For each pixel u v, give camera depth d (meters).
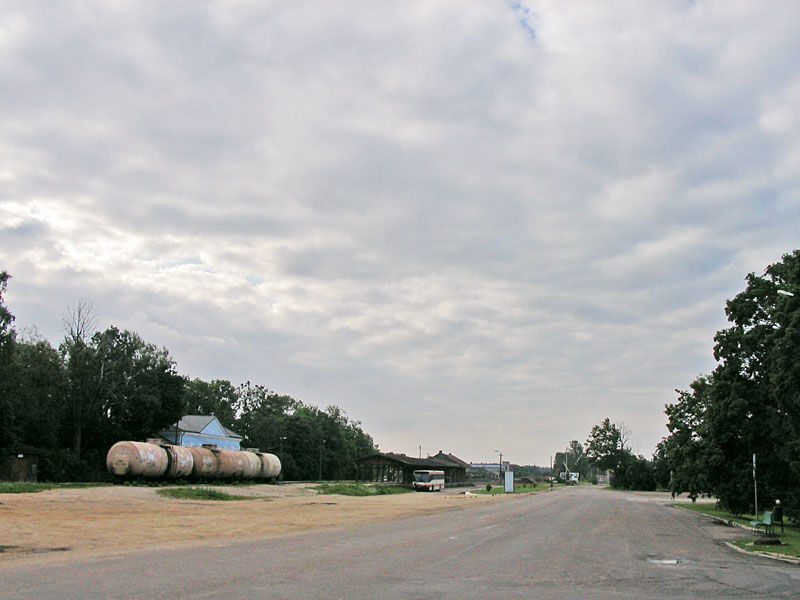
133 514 29.08
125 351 75.94
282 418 116.44
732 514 42.72
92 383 72.44
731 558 18.94
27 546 17.03
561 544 21.20
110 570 12.60
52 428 67.75
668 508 51.88
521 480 166.38
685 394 52.34
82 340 73.50
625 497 79.94
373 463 102.44
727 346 37.31
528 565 15.45
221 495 44.50
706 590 12.52
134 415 74.69
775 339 32.50
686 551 20.45
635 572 14.87
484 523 30.73
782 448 34.69
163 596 9.76
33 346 69.94
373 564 14.71
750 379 36.94
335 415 144.88
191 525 25.06
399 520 31.62
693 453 43.88
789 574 15.44
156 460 51.81
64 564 13.51
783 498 34.03
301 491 60.88
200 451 58.06
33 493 38.00
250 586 11.03
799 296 29.91
